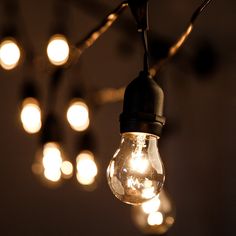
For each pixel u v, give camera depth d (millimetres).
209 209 4391
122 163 1091
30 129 2773
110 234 4129
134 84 1099
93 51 4297
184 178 4449
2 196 3906
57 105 4035
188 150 4512
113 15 1348
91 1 3969
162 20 4137
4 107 3984
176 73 4637
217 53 4523
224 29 4207
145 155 1093
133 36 4250
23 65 3986
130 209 4211
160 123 1095
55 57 2377
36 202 3973
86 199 4117
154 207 2020
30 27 4035
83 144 3008
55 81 2941
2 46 2566
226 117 4457
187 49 4512
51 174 2771
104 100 3197
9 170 3945
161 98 1107
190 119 4586
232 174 4320
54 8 4098
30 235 3920
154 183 1084
